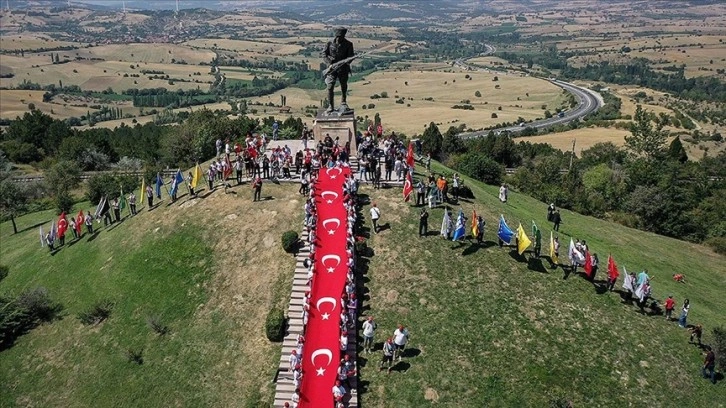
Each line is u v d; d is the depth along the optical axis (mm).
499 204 63469
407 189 54250
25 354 47312
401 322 41969
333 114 62344
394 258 47375
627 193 86500
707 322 47812
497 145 116250
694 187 93562
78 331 47781
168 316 46125
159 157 108500
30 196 89750
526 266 47875
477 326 41656
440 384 37531
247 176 60375
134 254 53281
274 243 49594
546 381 37844
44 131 132250
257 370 39938
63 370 44781
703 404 37562
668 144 153875
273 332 41188
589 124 181000
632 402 37000
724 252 71438
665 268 61281
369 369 38688
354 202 52281
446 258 47625
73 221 65312
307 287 44406
